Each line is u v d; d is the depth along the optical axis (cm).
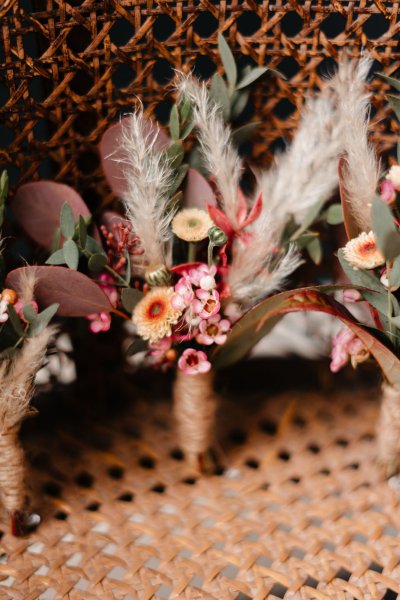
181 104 45
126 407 53
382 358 45
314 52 47
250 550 45
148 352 48
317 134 46
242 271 45
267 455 50
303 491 48
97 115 48
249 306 48
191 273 45
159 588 44
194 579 46
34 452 50
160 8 46
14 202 46
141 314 45
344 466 49
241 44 47
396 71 48
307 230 48
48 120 47
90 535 46
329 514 47
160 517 47
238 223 45
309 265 51
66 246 44
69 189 46
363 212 45
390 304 44
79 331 51
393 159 49
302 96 48
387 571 44
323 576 44
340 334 47
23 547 45
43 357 44
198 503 47
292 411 52
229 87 47
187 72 47
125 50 46
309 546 45
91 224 46
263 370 55
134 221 44
